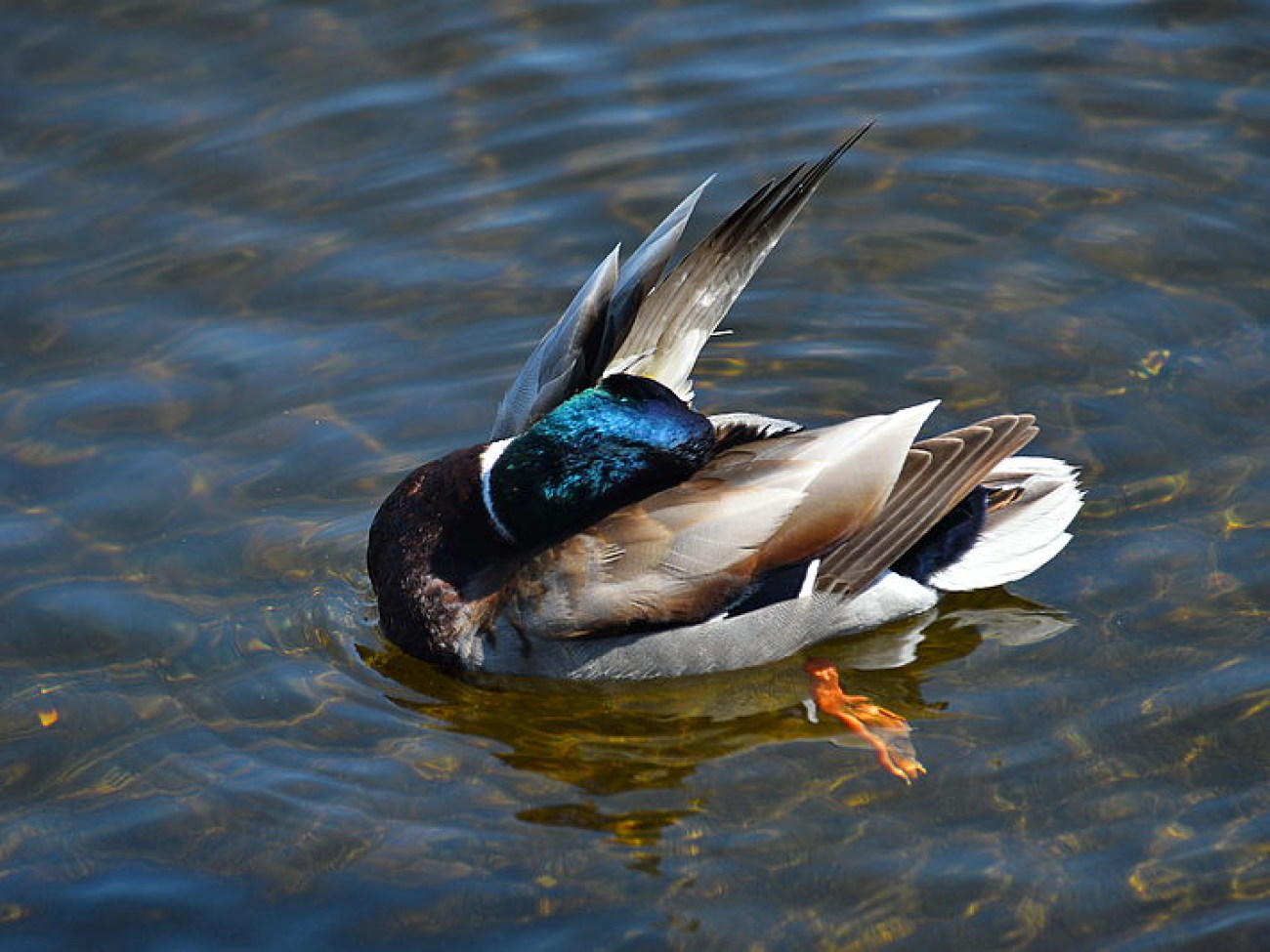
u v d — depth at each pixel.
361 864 9.57
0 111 15.69
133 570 11.84
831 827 9.72
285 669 11.18
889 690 11.03
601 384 11.38
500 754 10.59
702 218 14.73
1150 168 15.02
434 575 11.45
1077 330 13.66
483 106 15.87
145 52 16.38
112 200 14.91
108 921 9.25
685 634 11.09
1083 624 11.20
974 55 16.34
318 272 14.33
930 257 14.50
